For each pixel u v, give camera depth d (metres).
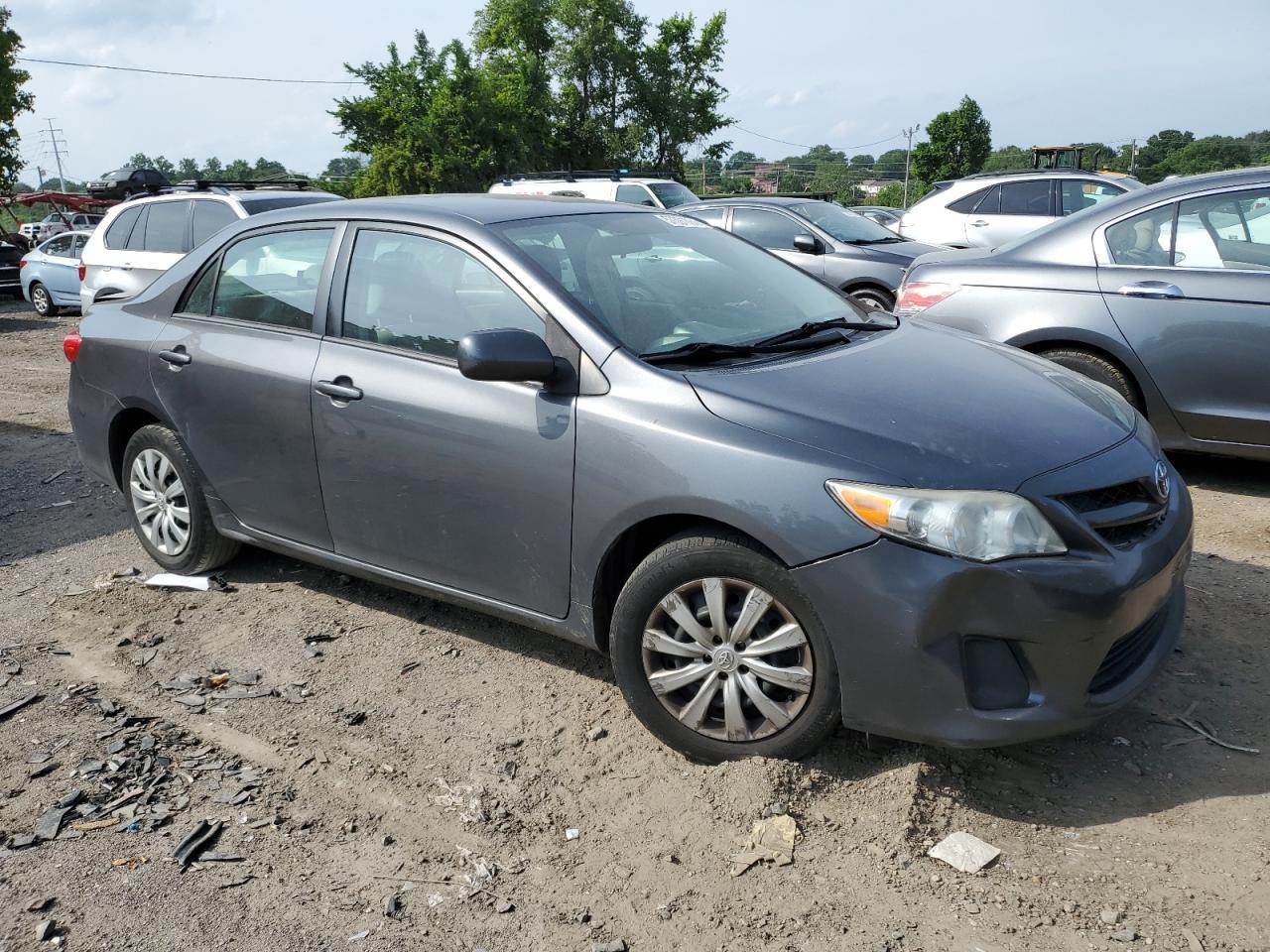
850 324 3.91
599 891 2.69
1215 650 3.76
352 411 3.80
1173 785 3.00
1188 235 5.44
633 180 16.77
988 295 5.89
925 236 13.05
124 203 11.13
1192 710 3.38
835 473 2.84
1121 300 5.49
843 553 2.80
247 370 4.16
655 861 2.79
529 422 3.35
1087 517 2.86
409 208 3.93
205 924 2.62
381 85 34.47
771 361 3.39
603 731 3.42
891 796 2.94
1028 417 3.11
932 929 2.48
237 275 4.43
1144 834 2.80
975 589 2.72
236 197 10.20
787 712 3.01
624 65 42.91
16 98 33.38
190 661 4.04
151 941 2.57
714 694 3.13
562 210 4.02
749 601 3.00
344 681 3.83
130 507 4.92
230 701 3.72
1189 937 2.41
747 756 3.11
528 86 38.16
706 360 3.36
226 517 4.48
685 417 3.08
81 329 5.05
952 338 3.91
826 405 3.05
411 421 3.63
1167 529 3.06
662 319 3.55
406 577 3.87
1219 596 4.19
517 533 3.45
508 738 3.41
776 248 11.28
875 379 3.26
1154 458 3.19
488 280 3.59
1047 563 2.74
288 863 2.84
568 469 3.27
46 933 2.60
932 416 3.02
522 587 3.51
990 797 2.97
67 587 4.82
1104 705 2.85
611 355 3.28
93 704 3.73
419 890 2.72
